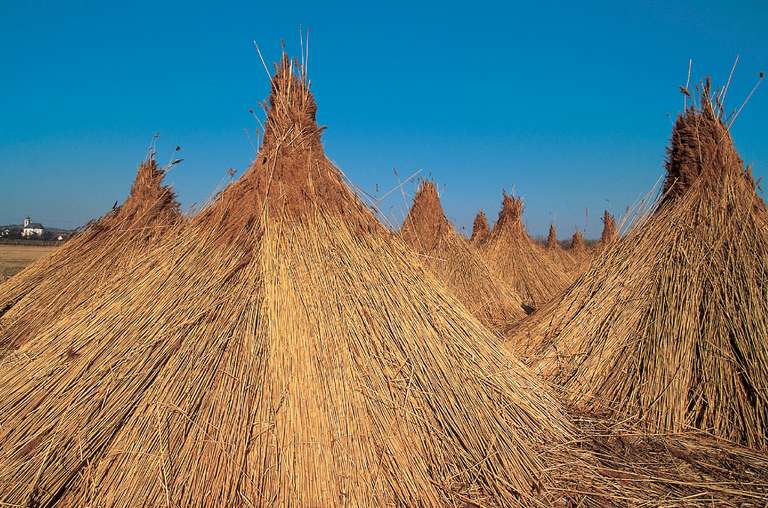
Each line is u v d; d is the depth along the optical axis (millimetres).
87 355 5008
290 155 5922
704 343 6695
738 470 5422
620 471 5230
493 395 5406
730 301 6805
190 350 4789
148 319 5145
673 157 8281
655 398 6520
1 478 4184
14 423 4594
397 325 5324
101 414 4477
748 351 6434
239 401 4516
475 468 4695
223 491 4145
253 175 6027
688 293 7055
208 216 6086
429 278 6234
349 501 4199
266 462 4285
